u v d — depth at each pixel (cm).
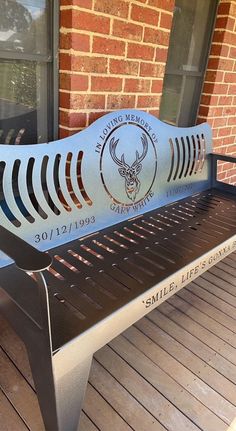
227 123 254
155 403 121
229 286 189
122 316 106
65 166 138
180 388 127
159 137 176
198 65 222
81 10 135
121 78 163
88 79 150
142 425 113
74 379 95
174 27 196
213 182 220
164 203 189
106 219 157
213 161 215
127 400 121
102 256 133
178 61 208
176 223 165
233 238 154
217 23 213
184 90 223
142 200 174
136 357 139
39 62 144
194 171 204
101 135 148
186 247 143
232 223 168
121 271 124
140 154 167
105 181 153
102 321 99
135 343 146
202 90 232
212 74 224
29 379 126
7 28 131
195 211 181
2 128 144
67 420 98
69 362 91
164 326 156
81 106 152
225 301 177
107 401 120
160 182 182
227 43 217
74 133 155
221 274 200
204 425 115
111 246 141
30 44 139
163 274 123
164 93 212
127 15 152
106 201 155
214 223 167
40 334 87
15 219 130
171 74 209
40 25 138
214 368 137
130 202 167
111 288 114
